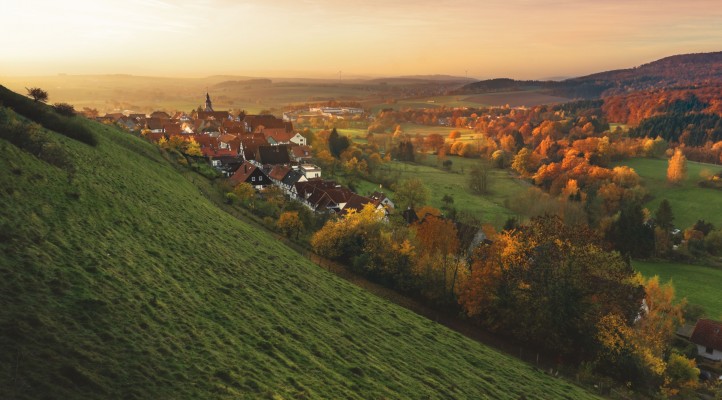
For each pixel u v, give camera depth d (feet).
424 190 420.77
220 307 109.70
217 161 458.09
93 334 77.51
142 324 86.74
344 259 239.09
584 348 174.81
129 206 146.00
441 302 207.00
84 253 101.91
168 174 244.83
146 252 120.98
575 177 535.60
